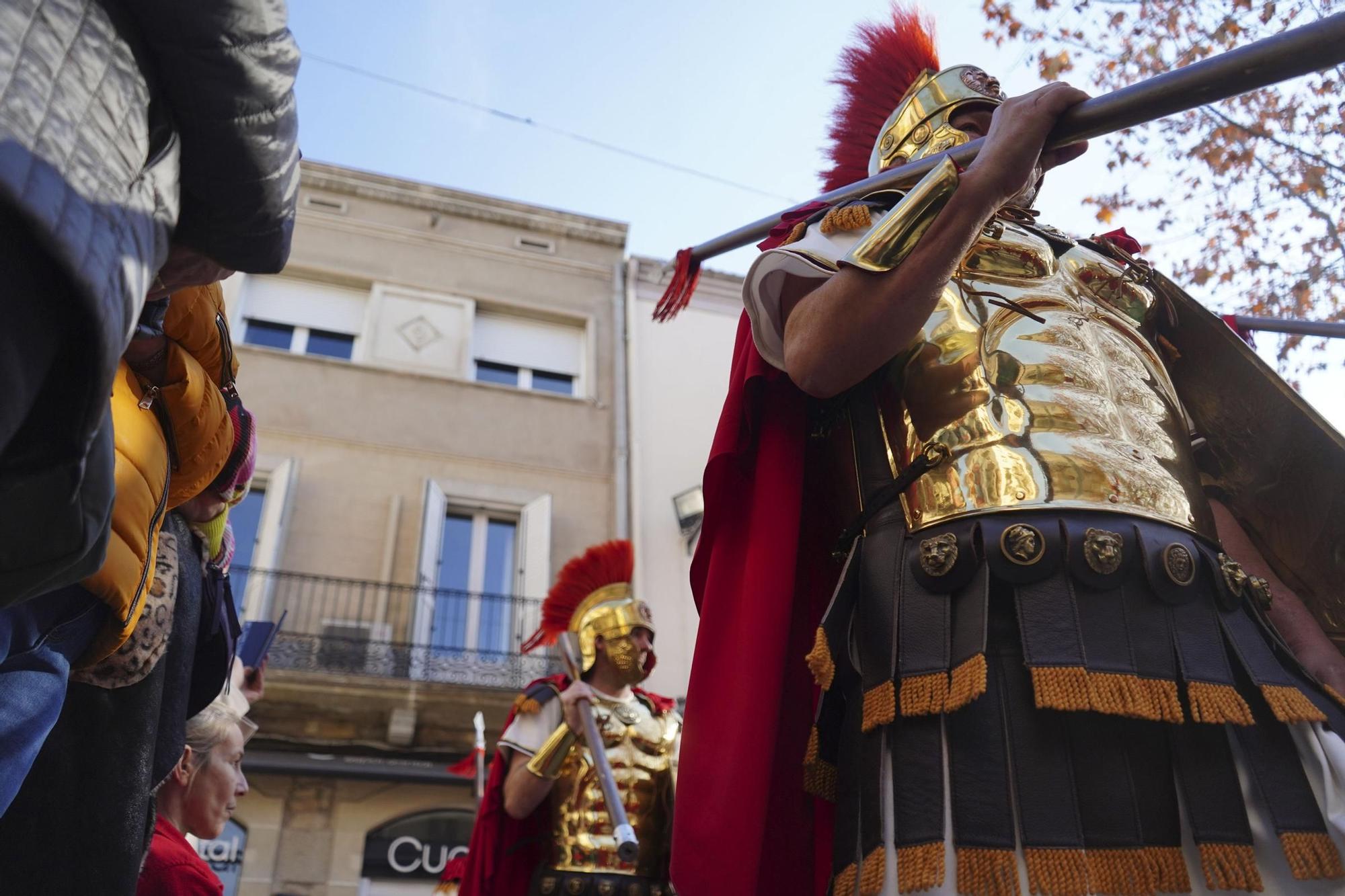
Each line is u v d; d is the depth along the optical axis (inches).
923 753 48.7
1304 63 45.0
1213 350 67.2
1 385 29.7
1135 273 67.2
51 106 31.4
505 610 487.5
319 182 571.8
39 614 45.9
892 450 57.4
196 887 88.9
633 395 544.4
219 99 37.8
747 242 77.9
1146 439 55.7
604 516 519.2
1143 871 44.3
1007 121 54.0
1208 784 46.5
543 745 138.1
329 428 505.7
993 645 49.1
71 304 31.3
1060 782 45.7
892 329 52.6
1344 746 48.5
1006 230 62.6
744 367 67.9
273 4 39.0
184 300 58.1
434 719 460.8
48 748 52.0
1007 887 43.8
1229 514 67.3
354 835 439.5
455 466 512.1
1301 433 63.3
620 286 585.3
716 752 58.3
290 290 544.7
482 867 137.1
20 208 29.1
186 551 66.7
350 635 463.8
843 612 56.1
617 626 151.5
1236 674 49.7
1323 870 44.7
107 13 35.1
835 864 51.8
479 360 555.5
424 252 569.0
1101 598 49.3
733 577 64.6
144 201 35.4
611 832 134.6
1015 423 53.8
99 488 36.7
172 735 63.8
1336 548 61.9
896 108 81.9
